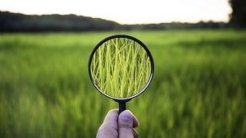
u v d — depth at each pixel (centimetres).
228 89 170
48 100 162
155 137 147
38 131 154
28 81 167
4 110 157
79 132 151
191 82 170
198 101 160
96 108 152
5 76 168
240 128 153
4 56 175
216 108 159
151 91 161
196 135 149
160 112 152
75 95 160
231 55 183
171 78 172
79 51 180
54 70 172
